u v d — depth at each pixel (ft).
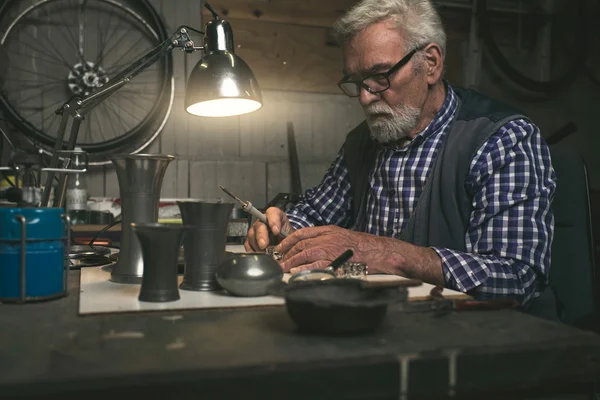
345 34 4.94
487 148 4.73
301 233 4.04
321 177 10.25
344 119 10.36
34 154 9.31
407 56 4.79
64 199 3.92
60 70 9.61
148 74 9.86
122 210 3.45
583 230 5.08
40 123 9.54
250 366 1.82
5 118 9.18
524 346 2.07
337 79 10.27
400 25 4.78
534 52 11.09
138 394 1.73
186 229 2.80
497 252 4.29
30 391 1.67
